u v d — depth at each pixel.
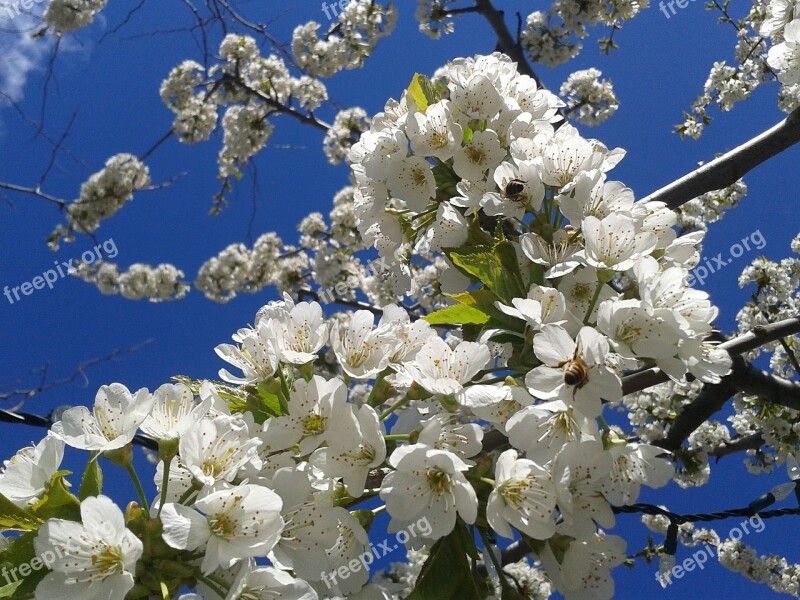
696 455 0.66
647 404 0.72
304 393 0.25
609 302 0.25
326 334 0.27
